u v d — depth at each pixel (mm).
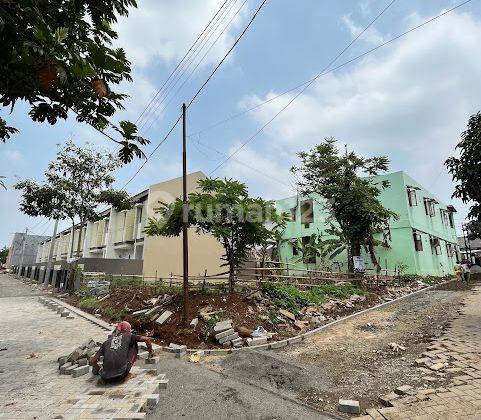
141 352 8227
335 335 9930
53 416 4711
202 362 7730
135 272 24734
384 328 10367
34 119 3455
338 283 18172
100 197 24625
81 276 20422
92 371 6598
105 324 11727
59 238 52875
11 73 2998
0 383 6062
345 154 20656
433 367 6336
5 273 61781
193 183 25312
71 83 3219
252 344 8812
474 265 34125
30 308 16828
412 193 26094
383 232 25000
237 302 11062
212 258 24812
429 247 27531
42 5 2873
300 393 5906
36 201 23438
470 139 9203
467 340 7812
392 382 6020
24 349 8625
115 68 3338
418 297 16297
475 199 9477
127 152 3781
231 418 4906
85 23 3193
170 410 5137
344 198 20094
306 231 29484
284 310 11234
